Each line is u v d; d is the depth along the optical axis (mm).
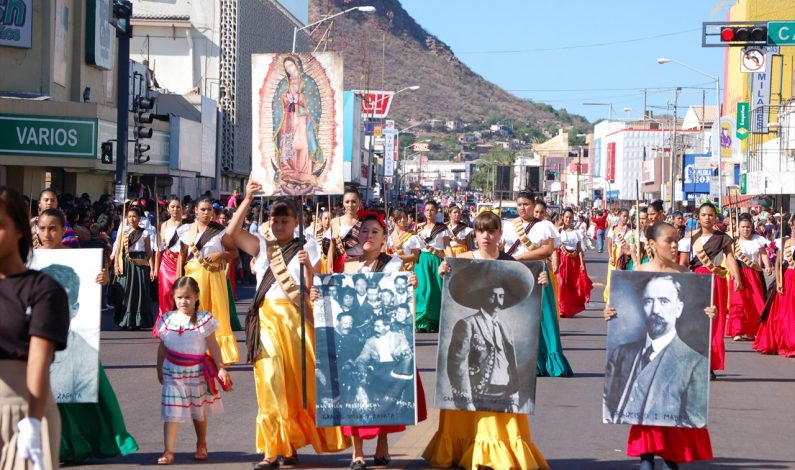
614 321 8242
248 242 8938
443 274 8523
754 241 18797
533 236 13648
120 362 14773
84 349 8453
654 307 8227
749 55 48562
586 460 9102
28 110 31359
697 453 8203
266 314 8750
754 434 10531
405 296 8578
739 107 59094
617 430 10484
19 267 5527
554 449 9562
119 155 29031
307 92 8852
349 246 9078
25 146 31375
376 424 8477
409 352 8539
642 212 22891
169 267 15297
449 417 8602
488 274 8484
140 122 31766
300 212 8742
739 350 17547
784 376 14555
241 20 60531
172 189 48281
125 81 29312
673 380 8164
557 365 14047
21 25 32781
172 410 8781
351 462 8820
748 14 65062
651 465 8234
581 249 22984
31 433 5199
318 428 8719
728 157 62000
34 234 10125
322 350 8531
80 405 8531
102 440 8570
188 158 44344
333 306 8578
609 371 8227
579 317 22484
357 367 8531
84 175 36188
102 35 37125
